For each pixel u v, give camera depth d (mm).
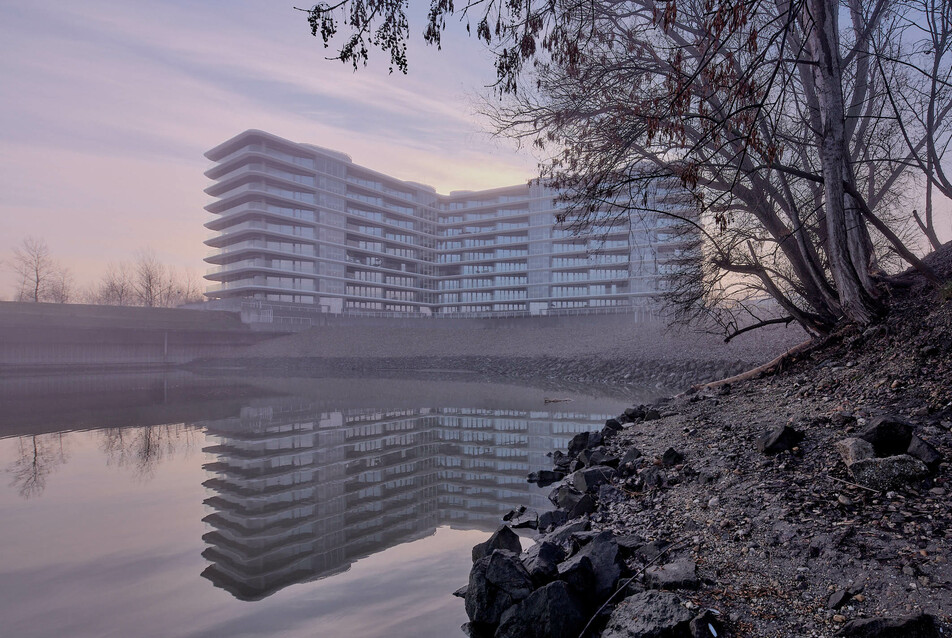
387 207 102938
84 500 7777
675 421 9789
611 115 11000
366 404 21250
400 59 4980
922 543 3602
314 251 89500
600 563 4133
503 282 101500
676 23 10766
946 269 10719
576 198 11273
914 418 5871
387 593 4625
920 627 2781
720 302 15812
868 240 11898
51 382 34500
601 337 47438
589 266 87500
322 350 59219
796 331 28719
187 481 8977
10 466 10094
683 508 5391
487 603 3873
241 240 87062
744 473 5688
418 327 69438
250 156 82688
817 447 5777
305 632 3863
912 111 11227
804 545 3959
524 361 45094
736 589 3602
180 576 5039
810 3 8695
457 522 6879
